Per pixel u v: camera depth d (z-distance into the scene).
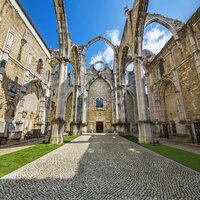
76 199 2.54
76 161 5.36
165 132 17.97
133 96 31.67
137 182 3.39
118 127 21.53
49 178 3.59
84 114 24.61
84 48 25.58
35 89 19.05
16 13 13.88
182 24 15.83
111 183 3.32
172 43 16.12
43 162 5.16
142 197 2.64
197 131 11.90
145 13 12.59
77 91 21.73
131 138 15.20
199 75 11.81
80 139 14.02
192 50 12.64
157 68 20.25
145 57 24.62
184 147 9.45
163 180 3.52
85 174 3.92
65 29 12.82
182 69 14.41
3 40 12.20
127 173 4.04
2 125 12.05
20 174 3.85
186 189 3.00
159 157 6.12
